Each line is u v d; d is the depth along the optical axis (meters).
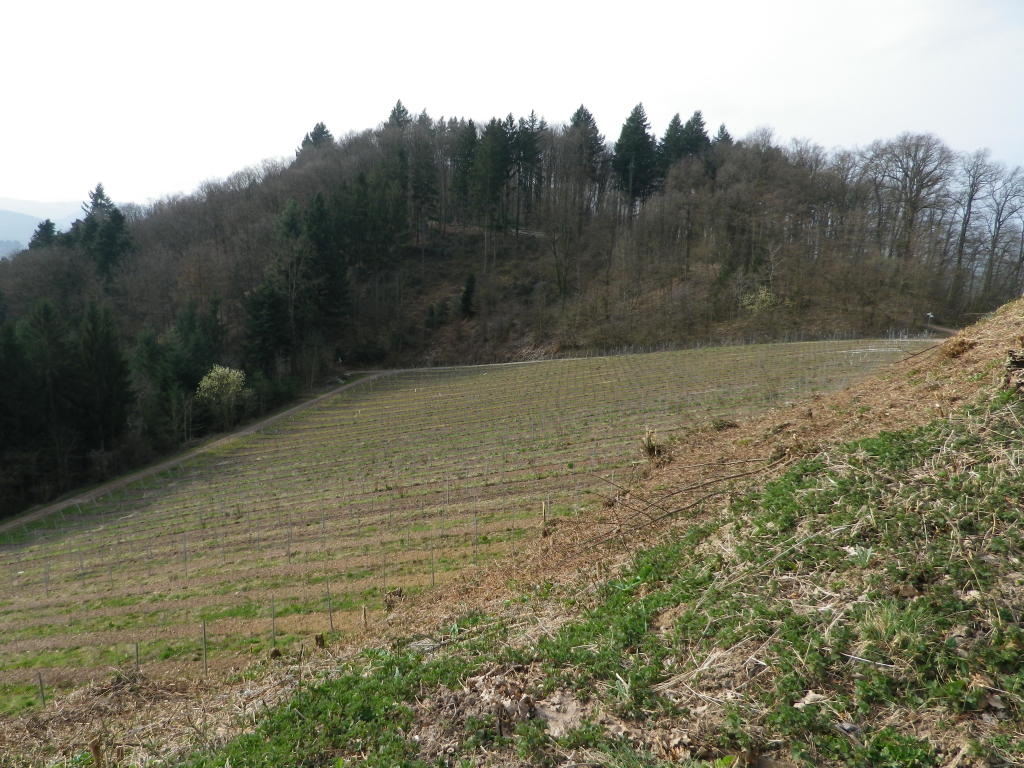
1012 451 6.95
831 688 4.84
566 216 87.62
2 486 36.06
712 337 59.78
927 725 4.29
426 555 17.09
